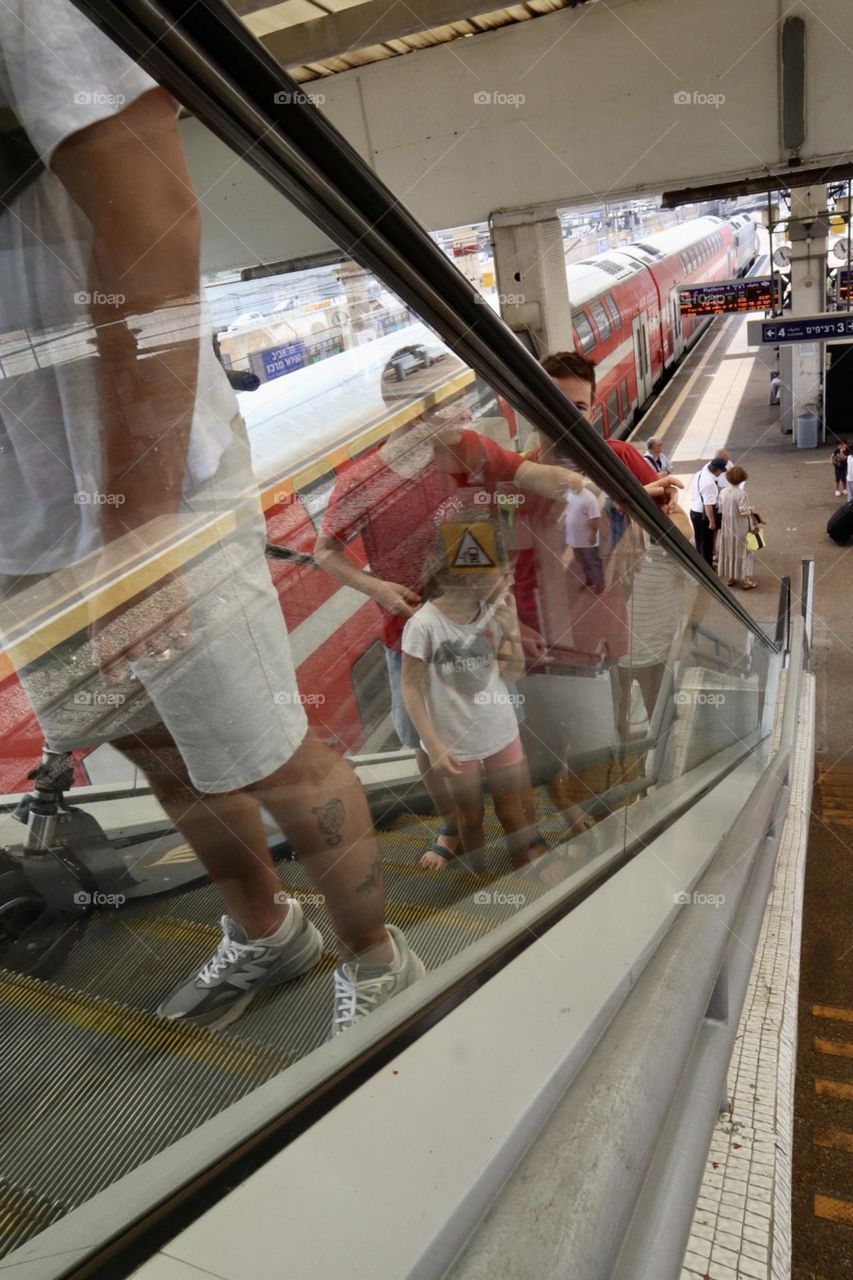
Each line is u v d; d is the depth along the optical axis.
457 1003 1.00
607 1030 0.97
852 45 5.82
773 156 6.27
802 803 3.72
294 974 0.97
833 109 6.03
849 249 9.57
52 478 0.88
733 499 8.88
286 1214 0.66
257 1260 0.62
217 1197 0.68
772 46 5.95
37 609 0.88
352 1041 0.88
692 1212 0.95
